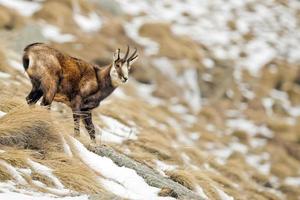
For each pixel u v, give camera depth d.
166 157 55.16
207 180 50.75
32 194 28.52
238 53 128.00
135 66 106.56
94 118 56.72
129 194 34.62
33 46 40.34
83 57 97.94
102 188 33.84
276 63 128.25
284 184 76.75
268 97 117.19
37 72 39.81
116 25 114.31
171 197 35.03
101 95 43.19
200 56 117.44
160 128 70.69
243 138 95.44
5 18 90.88
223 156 81.19
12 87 51.56
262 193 65.31
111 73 43.19
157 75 107.62
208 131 91.50
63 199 28.02
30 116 35.97
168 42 115.56
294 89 121.50
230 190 55.06
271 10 151.25
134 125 62.81
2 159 31.17
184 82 109.50
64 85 41.19
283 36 141.75
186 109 101.50
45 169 32.44
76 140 39.66
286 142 100.00
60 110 54.00
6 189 28.22
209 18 138.25
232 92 113.62
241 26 139.62
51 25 103.00
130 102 78.88
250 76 120.81
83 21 110.62
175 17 133.50
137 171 40.19
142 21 124.56
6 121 35.59
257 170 79.94
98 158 39.19
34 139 35.41
